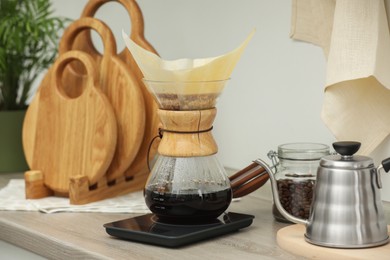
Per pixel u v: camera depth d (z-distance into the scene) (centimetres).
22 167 232
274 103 193
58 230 169
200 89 157
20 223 176
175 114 158
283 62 189
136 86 192
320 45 178
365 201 144
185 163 159
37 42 229
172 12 217
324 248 144
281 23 188
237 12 199
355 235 143
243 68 200
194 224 160
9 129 228
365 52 156
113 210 184
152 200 160
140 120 191
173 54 219
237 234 162
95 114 192
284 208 169
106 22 240
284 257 146
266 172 173
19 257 183
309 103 184
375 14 157
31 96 262
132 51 158
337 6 160
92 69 195
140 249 152
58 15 258
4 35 221
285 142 192
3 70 227
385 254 140
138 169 200
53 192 203
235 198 178
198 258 145
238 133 204
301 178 166
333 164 145
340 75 158
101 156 190
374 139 166
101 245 155
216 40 205
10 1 229
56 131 200
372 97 165
